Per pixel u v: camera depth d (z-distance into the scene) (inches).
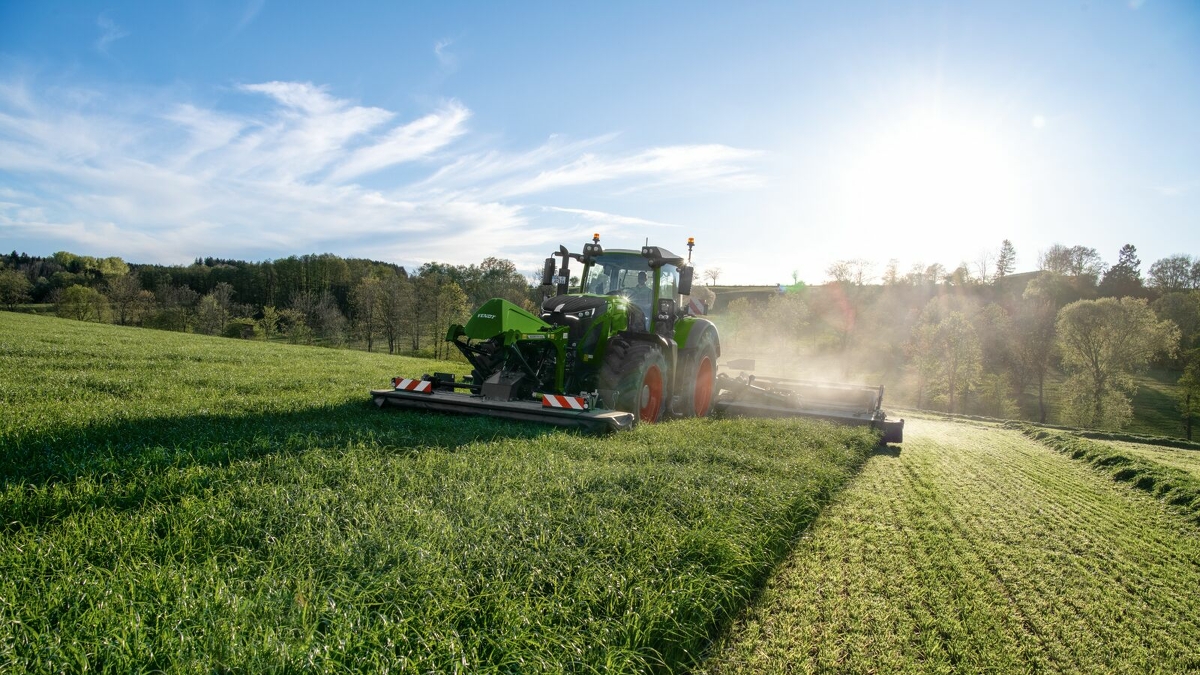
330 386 401.1
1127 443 547.5
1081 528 204.8
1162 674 114.4
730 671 106.9
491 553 124.9
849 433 333.7
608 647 98.4
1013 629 128.3
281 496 147.9
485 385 297.9
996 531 194.1
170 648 84.7
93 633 86.4
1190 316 2053.4
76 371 402.9
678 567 130.6
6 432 199.5
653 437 268.5
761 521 166.2
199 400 305.0
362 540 126.4
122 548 117.0
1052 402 1718.8
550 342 302.0
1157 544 192.7
